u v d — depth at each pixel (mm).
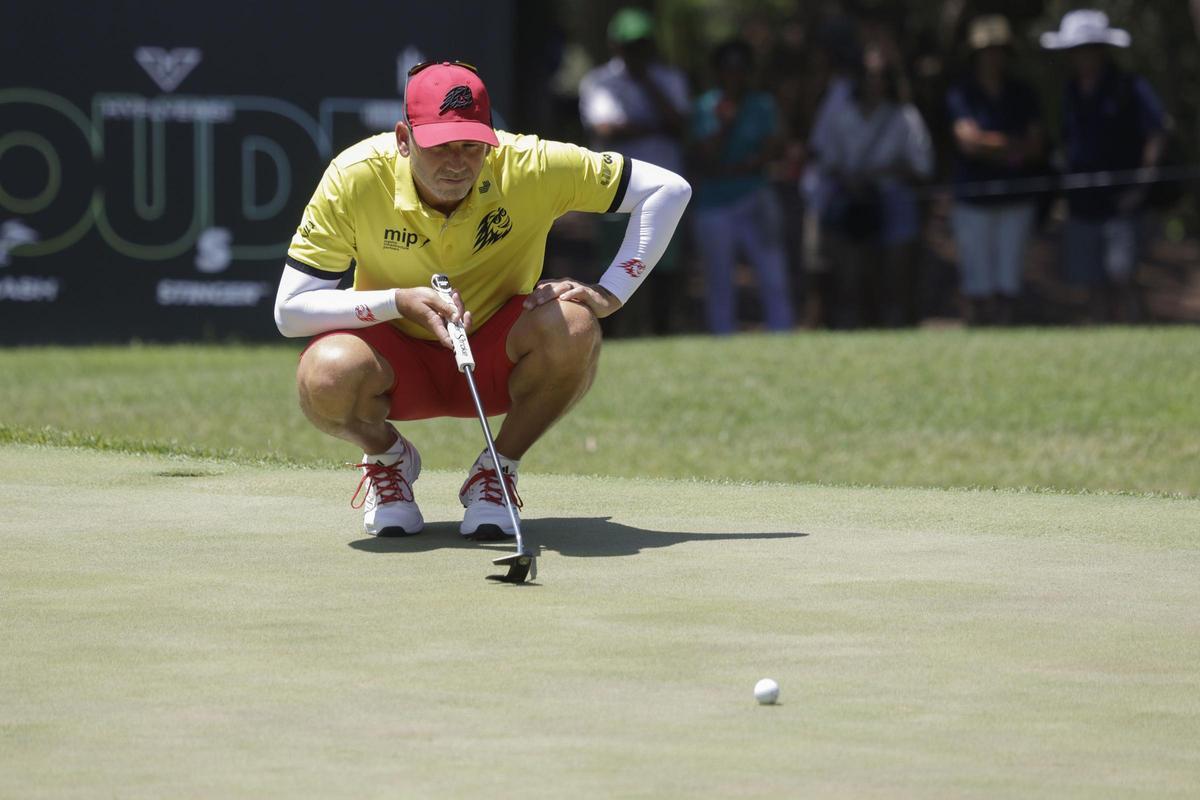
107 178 53625
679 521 20469
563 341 18922
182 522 19953
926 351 45562
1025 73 74812
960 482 30859
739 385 41219
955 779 10906
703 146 54500
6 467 24062
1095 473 31844
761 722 12094
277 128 54344
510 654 13891
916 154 54938
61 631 14586
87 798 10438
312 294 18812
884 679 13234
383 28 54375
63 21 53125
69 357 49469
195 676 13203
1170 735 11891
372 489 19438
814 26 72625
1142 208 52688
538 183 18812
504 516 19047
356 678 13156
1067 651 14133
